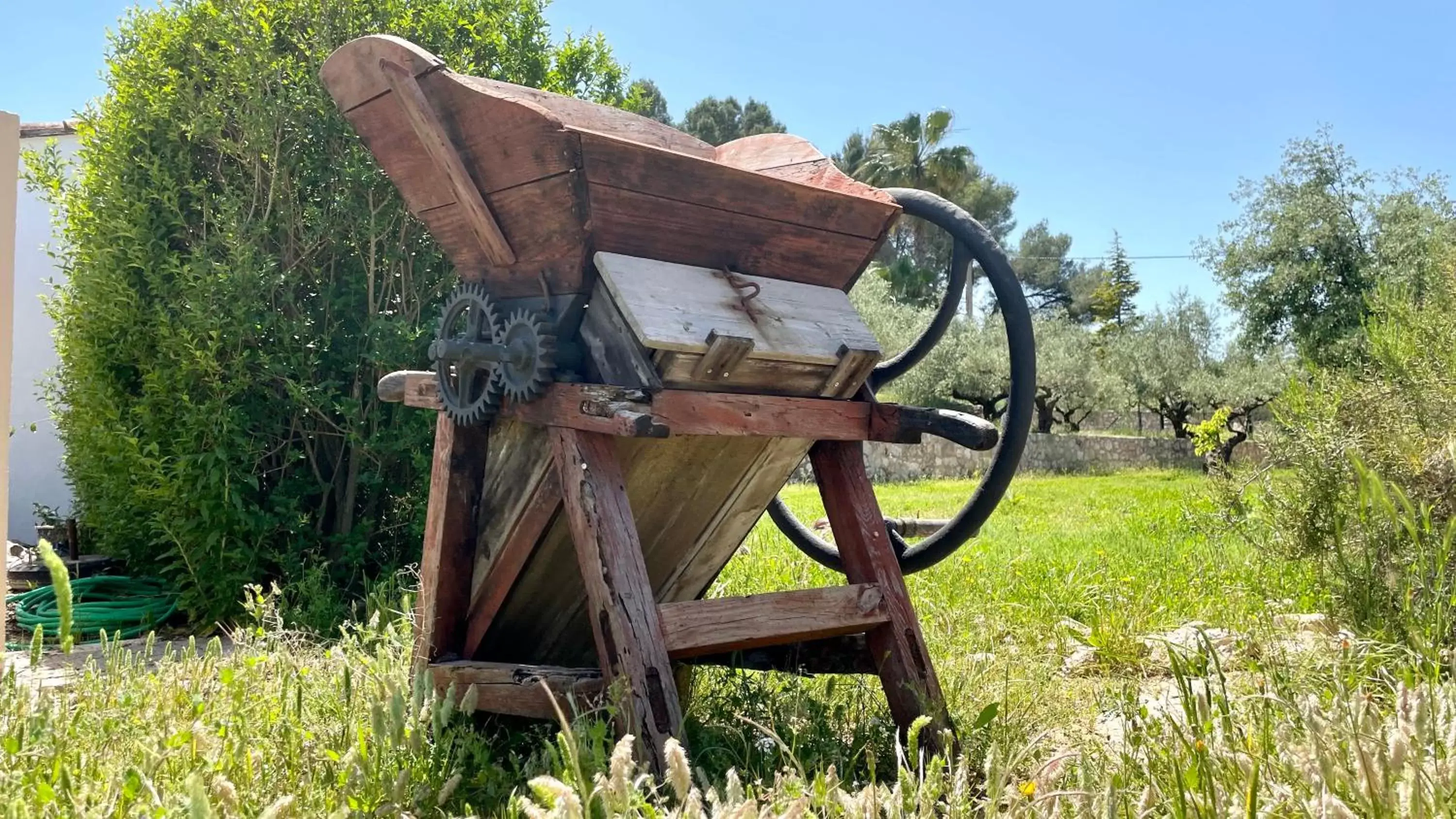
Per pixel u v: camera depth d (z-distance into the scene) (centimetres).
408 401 345
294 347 593
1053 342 2964
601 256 273
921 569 360
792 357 293
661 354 270
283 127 587
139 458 554
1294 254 2059
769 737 306
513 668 299
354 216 599
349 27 598
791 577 590
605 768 246
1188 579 608
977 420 307
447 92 285
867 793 188
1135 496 1625
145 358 582
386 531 613
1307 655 340
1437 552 385
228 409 559
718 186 286
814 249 320
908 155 4556
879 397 2766
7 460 373
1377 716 228
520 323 286
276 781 235
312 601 547
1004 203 6053
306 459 617
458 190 289
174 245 605
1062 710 356
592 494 272
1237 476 615
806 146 362
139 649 525
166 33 592
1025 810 207
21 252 959
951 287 346
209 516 553
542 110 263
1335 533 414
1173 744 242
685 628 274
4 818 181
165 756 223
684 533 349
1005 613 532
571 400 277
